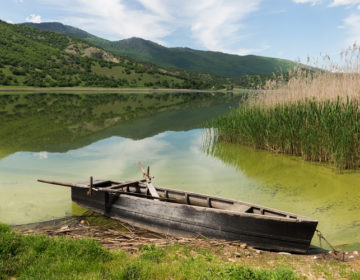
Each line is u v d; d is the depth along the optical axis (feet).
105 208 35.06
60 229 30.14
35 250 20.98
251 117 70.18
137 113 150.61
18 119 119.44
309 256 24.81
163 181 46.44
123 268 18.28
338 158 50.98
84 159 59.72
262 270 19.21
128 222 33.30
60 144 73.51
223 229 27.50
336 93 56.90
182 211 29.48
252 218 26.17
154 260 20.92
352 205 36.24
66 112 150.61
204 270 19.16
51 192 41.91
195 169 53.11
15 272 18.65
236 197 39.60
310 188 42.65
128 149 69.10
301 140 57.26
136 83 646.74
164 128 100.63
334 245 27.17
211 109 175.63
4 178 47.16
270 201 38.06
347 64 55.88
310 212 34.65
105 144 74.33
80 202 37.70
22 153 63.77
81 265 19.03
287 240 25.32
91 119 123.03
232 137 75.82
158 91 554.87
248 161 57.88
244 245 26.43
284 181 45.88
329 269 21.79
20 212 35.14
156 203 31.07
